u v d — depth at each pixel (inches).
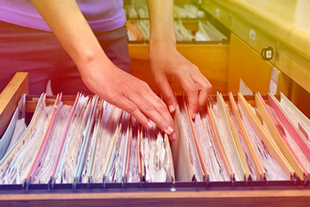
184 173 25.5
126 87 28.2
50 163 25.4
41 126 29.5
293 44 37.2
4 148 27.6
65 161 25.2
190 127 29.0
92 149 25.2
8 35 37.6
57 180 23.5
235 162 26.3
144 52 68.2
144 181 23.3
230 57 65.7
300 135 26.5
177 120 30.4
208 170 25.4
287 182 22.6
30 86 40.5
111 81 28.3
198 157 25.4
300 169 23.5
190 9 94.4
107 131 28.7
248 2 53.3
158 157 25.9
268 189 22.3
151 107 27.9
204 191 22.1
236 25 61.2
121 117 30.8
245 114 31.4
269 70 47.3
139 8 100.7
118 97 27.7
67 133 28.1
